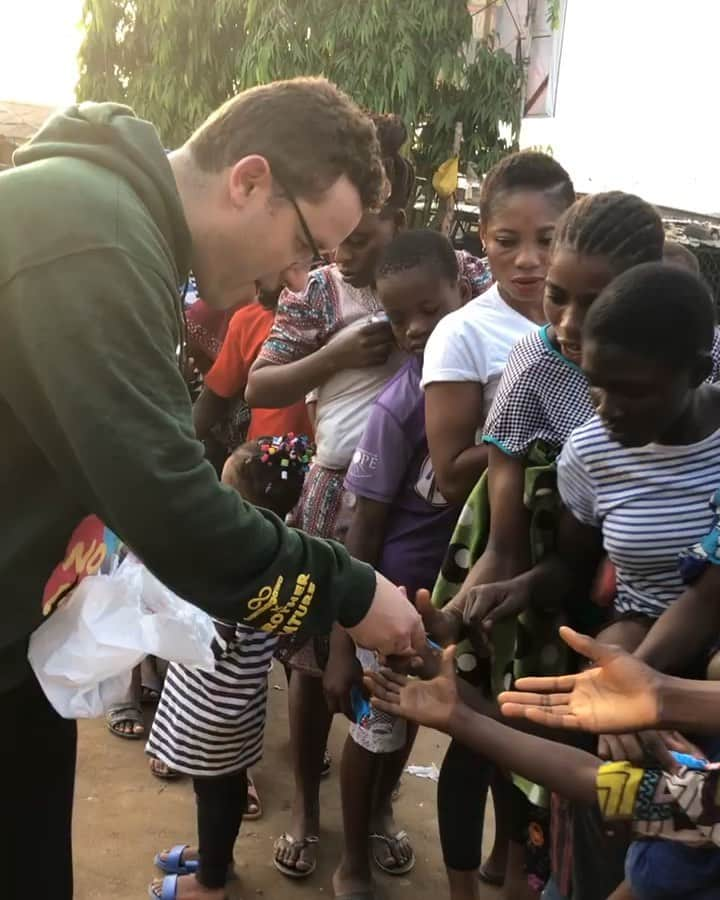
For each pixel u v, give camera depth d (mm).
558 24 6848
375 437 2219
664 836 1361
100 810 2709
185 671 2242
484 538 1914
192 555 1264
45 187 1236
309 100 1441
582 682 1333
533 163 2109
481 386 2070
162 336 1251
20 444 1335
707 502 1540
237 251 1481
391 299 2209
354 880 2363
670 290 1402
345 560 1454
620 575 1666
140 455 1189
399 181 2463
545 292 1756
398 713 1548
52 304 1183
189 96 6945
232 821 2291
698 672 1542
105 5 7180
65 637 1452
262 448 2533
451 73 6391
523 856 2215
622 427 1475
